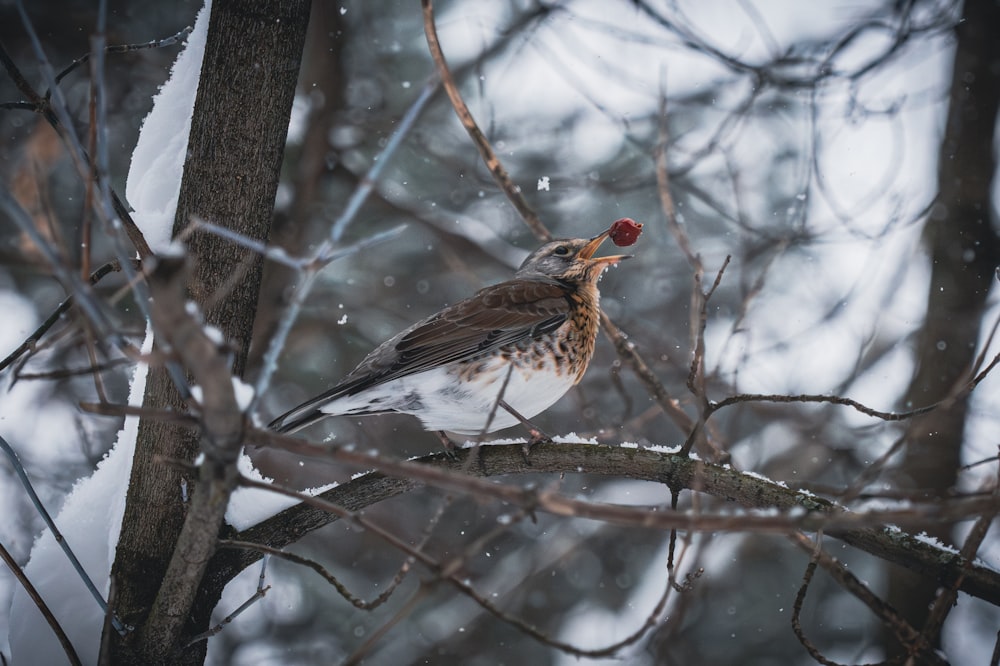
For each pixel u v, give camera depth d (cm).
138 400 480
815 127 759
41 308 852
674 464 465
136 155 480
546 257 643
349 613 852
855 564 871
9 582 742
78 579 452
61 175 836
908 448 801
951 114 924
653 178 846
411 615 855
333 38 923
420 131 946
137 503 452
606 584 882
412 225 946
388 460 295
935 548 438
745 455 888
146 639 419
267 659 829
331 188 951
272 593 846
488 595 863
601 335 927
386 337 909
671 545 449
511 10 938
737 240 927
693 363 439
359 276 926
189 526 348
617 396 905
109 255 838
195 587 392
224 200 460
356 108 969
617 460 475
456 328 556
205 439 302
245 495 467
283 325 292
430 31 514
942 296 862
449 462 494
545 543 892
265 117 466
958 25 918
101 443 830
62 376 304
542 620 866
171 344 274
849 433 846
